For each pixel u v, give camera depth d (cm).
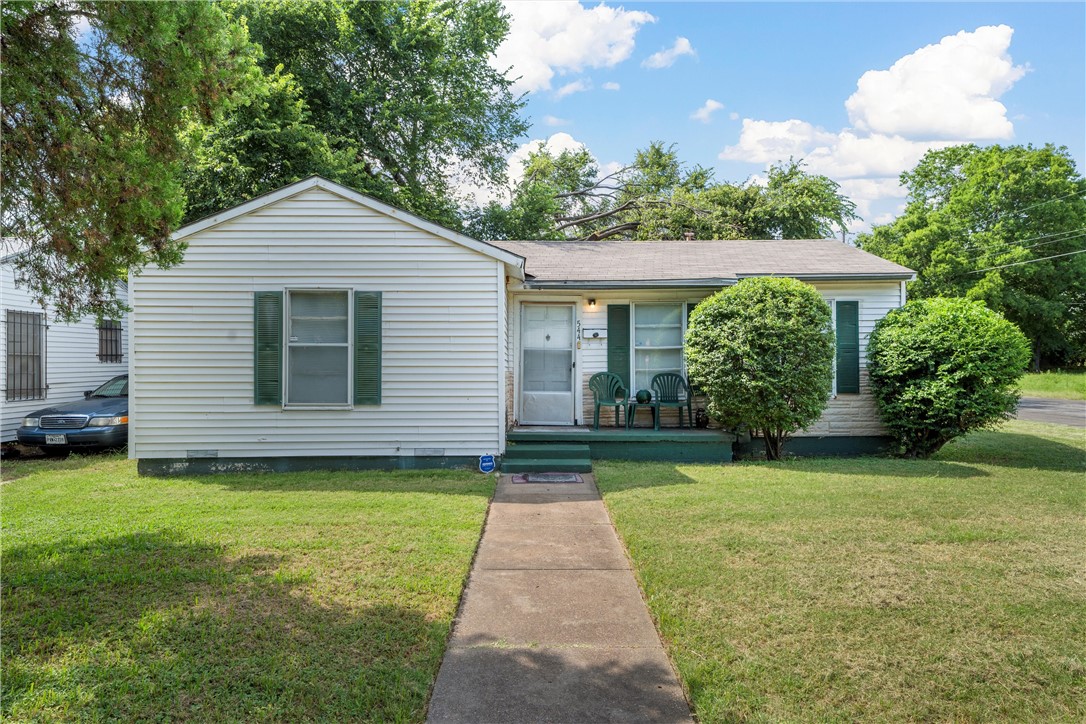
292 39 1758
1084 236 3384
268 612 397
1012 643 352
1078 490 722
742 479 791
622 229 2816
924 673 321
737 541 528
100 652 346
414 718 290
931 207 4019
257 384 871
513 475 842
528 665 342
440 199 2095
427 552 512
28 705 293
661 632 381
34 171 434
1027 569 465
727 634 364
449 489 754
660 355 1095
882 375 1001
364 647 354
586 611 414
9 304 1104
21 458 1042
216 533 566
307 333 883
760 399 918
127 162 441
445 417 885
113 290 516
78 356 1282
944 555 496
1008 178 3472
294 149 1480
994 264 3350
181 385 867
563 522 622
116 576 452
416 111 1855
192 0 425
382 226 877
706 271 1070
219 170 1410
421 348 882
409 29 1856
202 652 346
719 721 283
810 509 631
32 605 410
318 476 831
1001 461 956
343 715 289
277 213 870
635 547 518
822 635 362
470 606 421
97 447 1066
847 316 1056
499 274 880
